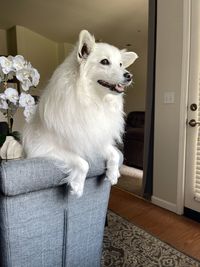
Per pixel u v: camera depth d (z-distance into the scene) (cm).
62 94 106
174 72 234
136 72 650
